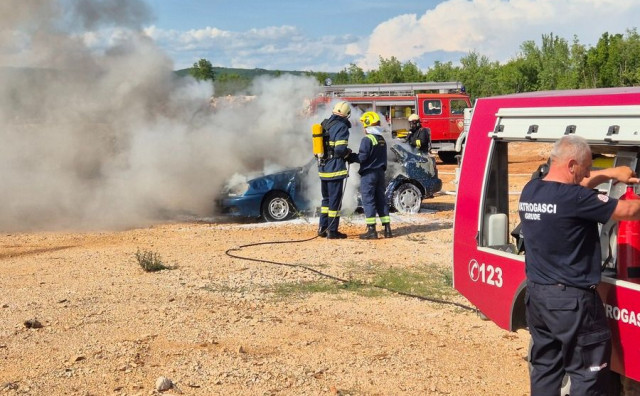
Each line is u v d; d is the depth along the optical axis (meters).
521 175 19.14
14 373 5.76
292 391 5.45
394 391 5.50
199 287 8.73
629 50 37.56
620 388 4.61
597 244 4.26
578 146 4.27
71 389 5.43
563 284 4.20
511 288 5.32
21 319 7.25
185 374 5.75
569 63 43.97
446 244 11.48
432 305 8.03
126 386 5.48
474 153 5.74
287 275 9.39
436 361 6.19
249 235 12.48
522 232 4.47
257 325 7.13
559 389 4.41
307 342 6.62
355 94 29.11
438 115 28.73
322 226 12.18
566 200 4.16
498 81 48.28
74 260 10.45
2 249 11.45
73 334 6.76
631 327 4.29
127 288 8.66
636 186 4.49
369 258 10.46
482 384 5.67
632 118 4.34
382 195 12.05
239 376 5.72
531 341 4.92
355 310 7.81
